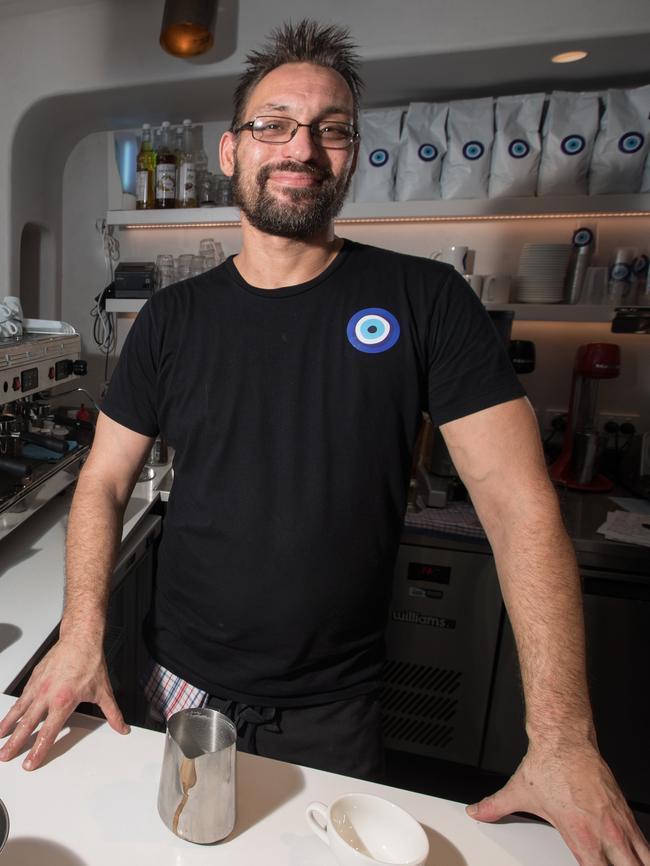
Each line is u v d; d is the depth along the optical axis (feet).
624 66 5.98
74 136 7.68
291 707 3.08
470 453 2.76
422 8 5.69
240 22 6.08
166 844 1.84
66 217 8.02
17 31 6.60
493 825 2.03
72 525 3.10
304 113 2.86
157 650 3.35
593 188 6.06
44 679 2.40
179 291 3.21
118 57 6.42
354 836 1.84
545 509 2.48
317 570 2.88
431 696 5.86
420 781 5.84
